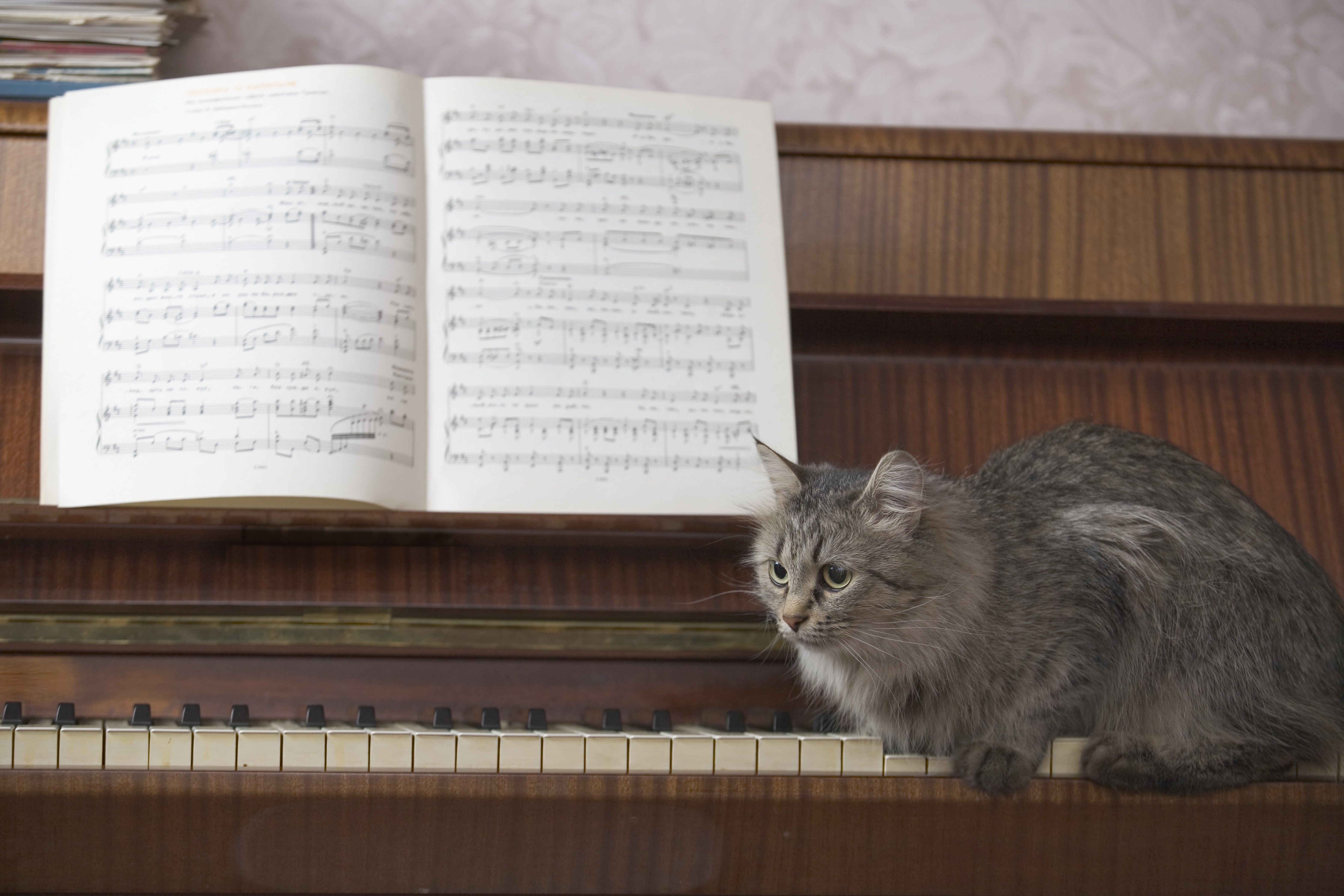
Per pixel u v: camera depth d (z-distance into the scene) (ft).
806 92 6.16
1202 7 6.27
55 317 4.14
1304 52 6.23
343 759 3.59
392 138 4.38
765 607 4.25
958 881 3.81
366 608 4.22
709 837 3.73
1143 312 4.66
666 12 6.06
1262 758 3.82
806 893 3.81
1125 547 4.04
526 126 4.56
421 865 3.69
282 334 4.09
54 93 4.85
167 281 4.15
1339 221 4.98
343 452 4.00
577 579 4.37
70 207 4.24
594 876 3.74
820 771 3.74
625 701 4.33
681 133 4.70
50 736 3.52
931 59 6.20
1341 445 4.85
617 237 4.50
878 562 3.91
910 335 4.90
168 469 3.95
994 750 3.80
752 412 4.44
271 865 3.65
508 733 3.73
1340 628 4.14
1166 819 3.80
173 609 4.12
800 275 4.76
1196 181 4.96
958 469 4.75
